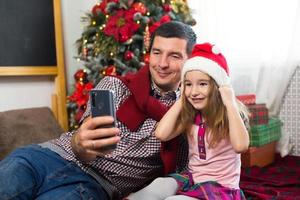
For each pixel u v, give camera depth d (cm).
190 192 115
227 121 115
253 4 236
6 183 107
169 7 216
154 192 118
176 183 123
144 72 132
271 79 236
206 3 250
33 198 114
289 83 237
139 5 209
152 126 127
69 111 256
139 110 127
